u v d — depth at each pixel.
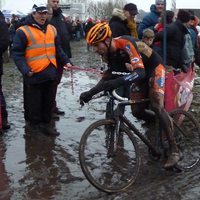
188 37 5.20
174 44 4.98
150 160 3.92
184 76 4.93
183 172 3.61
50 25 4.74
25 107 5.20
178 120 3.96
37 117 4.74
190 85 4.98
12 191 3.17
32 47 4.49
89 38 3.13
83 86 8.25
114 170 3.61
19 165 3.75
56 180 3.40
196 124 4.05
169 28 4.90
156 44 5.46
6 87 8.09
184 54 5.15
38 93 4.65
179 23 4.99
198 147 4.05
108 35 3.11
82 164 3.00
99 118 5.52
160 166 3.76
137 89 3.64
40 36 4.51
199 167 3.77
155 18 5.86
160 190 3.13
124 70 3.48
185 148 3.99
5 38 4.53
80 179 3.43
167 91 4.22
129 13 4.99
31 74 4.43
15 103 6.46
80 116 5.62
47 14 4.97
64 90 7.71
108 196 3.04
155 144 3.65
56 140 4.54
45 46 4.54
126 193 3.09
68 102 6.56
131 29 5.07
